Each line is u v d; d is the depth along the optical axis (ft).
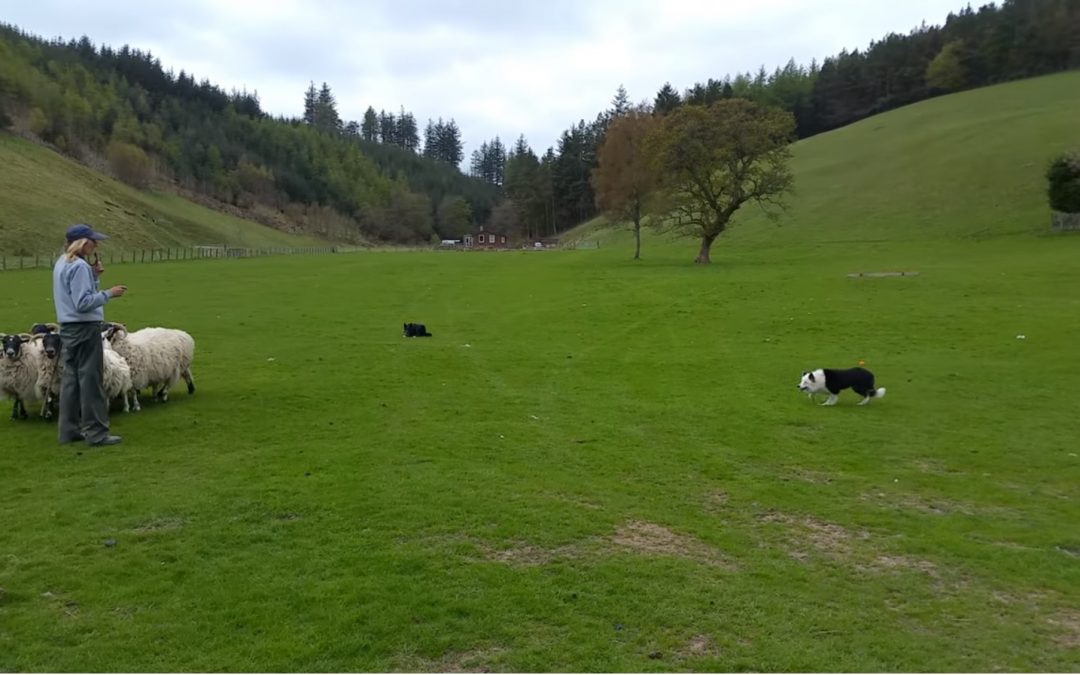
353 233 504.02
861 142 330.75
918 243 195.72
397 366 63.16
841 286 119.34
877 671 18.53
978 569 24.62
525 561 24.43
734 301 108.37
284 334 82.99
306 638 19.47
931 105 372.99
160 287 138.31
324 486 30.96
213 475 32.32
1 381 40.75
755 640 19.81
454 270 181.27
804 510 29.96
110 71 580.30
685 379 58.95
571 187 462.19
